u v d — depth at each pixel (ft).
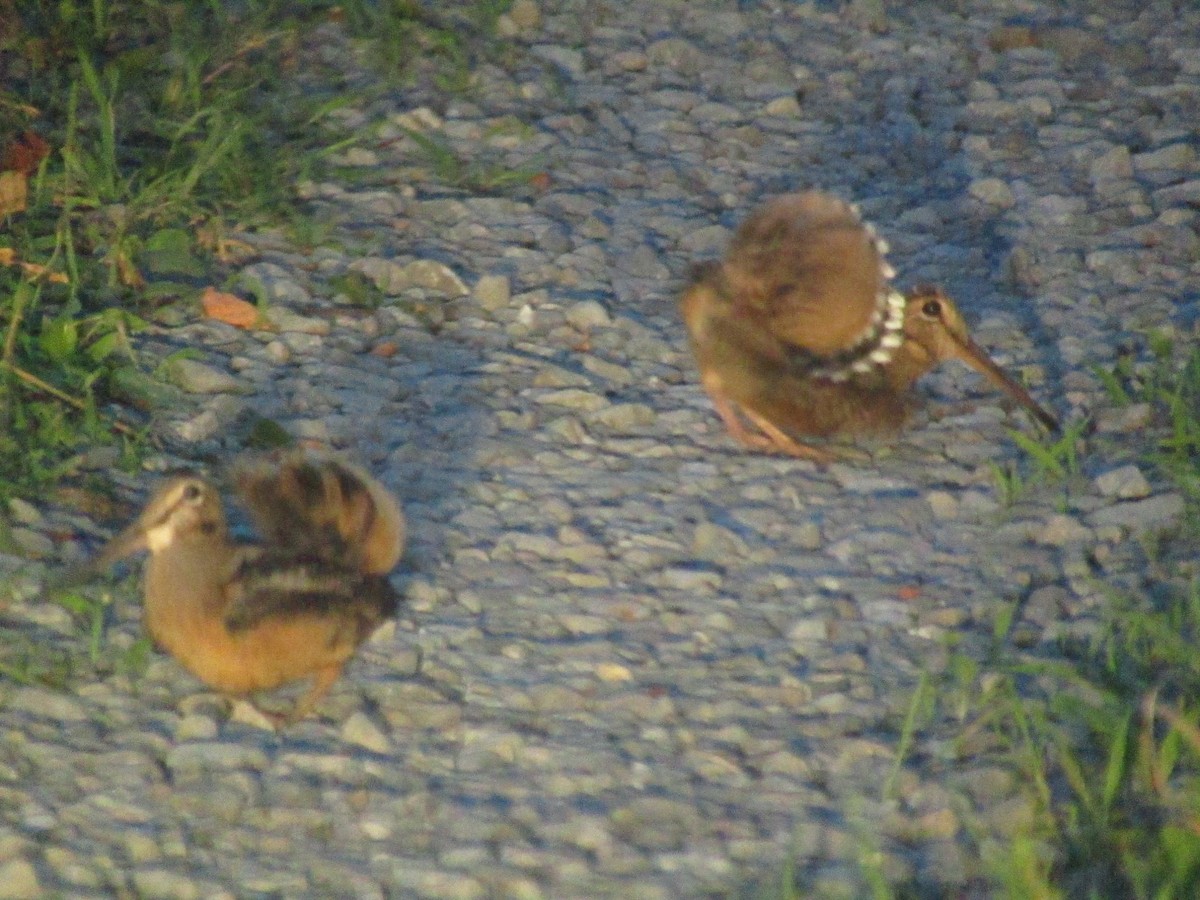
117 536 33.27
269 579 30.86
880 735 31.53
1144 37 60.29
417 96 54.65
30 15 55.98
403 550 35.73
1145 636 33.42
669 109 55.26
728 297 39.32
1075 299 46.24
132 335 42.37
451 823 29.14
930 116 55.47
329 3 58.70
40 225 45.60
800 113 55.47
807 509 38.40
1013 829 28.86
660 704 32.12
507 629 34.17
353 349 43.06
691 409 41.98
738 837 29.01
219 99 52.47
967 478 39.65
